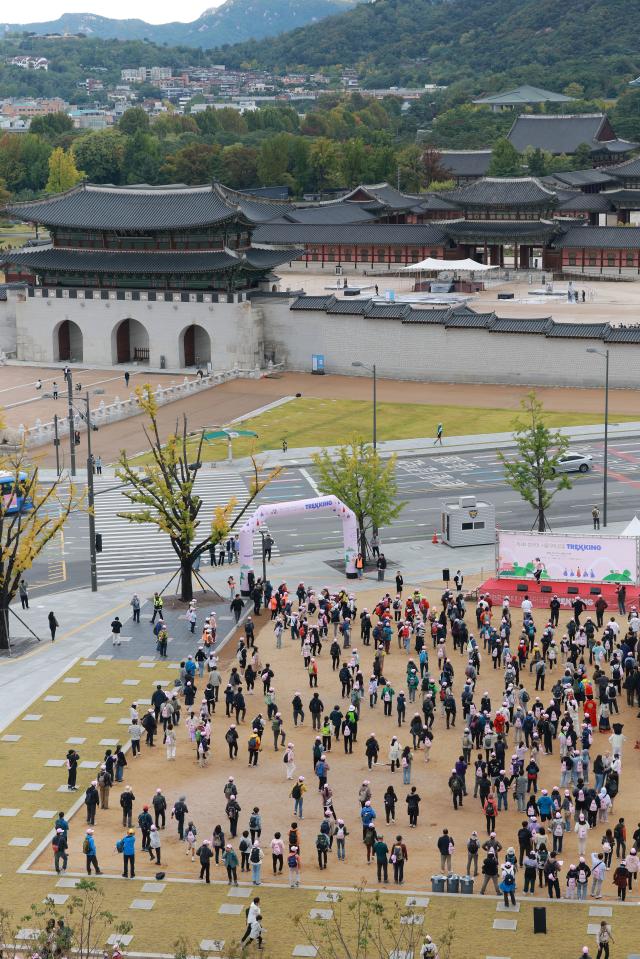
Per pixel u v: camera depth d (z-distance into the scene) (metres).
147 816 89.50
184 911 82.62
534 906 82.56
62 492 182.12
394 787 100.50
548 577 139.25
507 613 126.25
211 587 144.75
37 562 156.75
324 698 116.25
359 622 133.75
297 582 147.25
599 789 94.50
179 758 105.94
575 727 103.94
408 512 172.88
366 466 152.38
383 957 76.62
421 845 91.94
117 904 83.75
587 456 189.88
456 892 84.69
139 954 77.44
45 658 126.50
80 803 98.69
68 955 75.12
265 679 112.62
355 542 147.88
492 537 159.88
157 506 140.12
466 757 102.56
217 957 77.25
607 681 110.31
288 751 100.62
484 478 187.38
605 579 137.88
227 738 105.19
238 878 87.31
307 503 144.25
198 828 94.69
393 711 113.81
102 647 129.12
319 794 99.38
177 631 133.25
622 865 83.31
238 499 178.00
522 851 88.62
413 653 125.81
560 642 126.75
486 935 78.88
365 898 83.62
